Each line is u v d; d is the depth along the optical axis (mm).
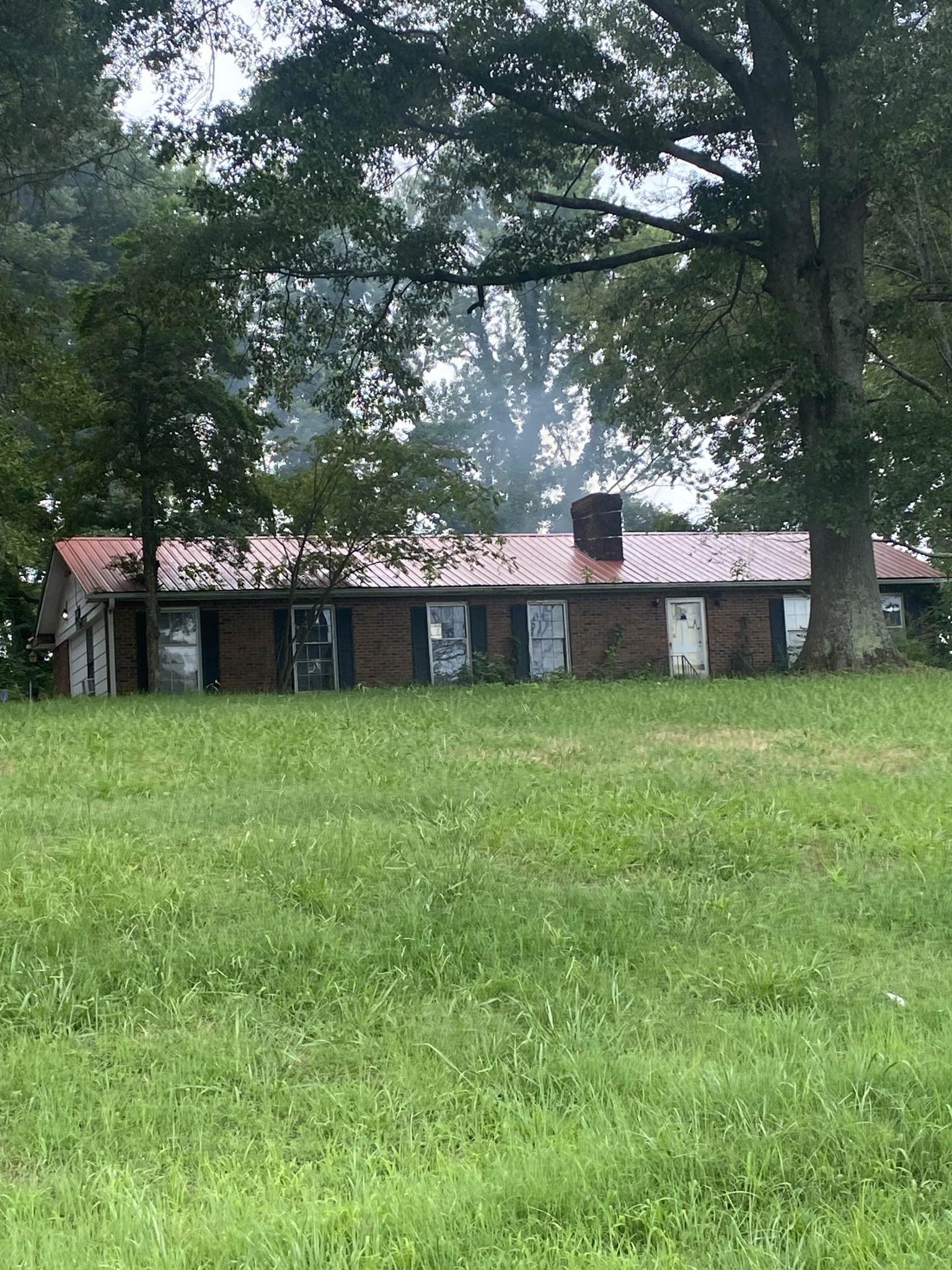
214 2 22172
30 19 22453
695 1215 3992
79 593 32375
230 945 6648
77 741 14398
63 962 6418
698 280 27500
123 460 27266
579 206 25344
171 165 23719
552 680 28844
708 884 8289
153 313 25719
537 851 8953
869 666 24516
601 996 6199
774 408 25516
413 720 16266
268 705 19031
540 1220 3967
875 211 26719
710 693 19844
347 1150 4598
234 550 30703
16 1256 3764
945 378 32531
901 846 9172
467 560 30906
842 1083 4934
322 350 26672
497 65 23094
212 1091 5164
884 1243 3752
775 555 35844
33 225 48781
